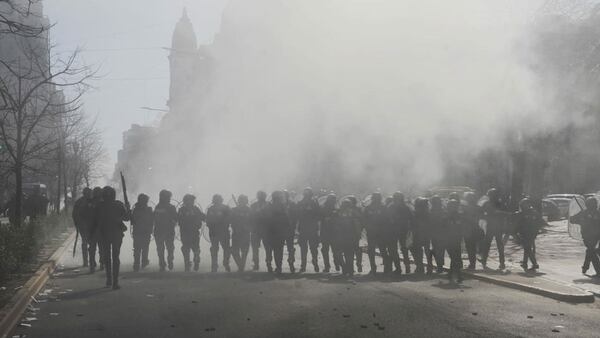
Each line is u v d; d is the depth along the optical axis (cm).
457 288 1106
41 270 1262
